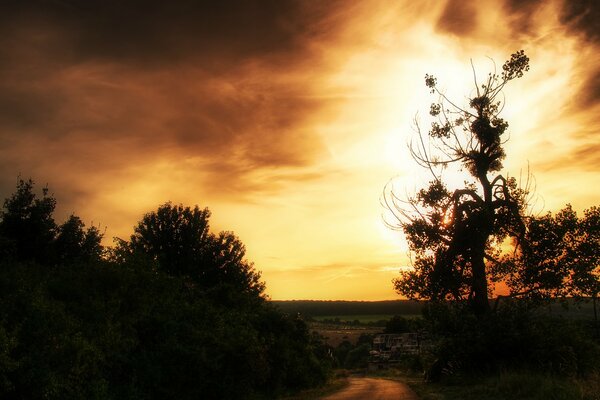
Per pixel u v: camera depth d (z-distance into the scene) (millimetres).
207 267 34438
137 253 17125
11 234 23531
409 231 26328
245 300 28141
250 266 37000
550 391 13508
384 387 29000
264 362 20547
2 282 12094
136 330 15617
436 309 23969
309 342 38688
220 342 18797
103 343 13477
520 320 21375
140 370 15266
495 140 25953
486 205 25141
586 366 19453
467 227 25312
